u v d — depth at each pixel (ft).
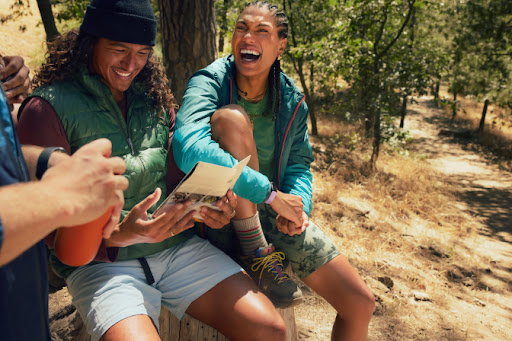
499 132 78.59
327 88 50.08
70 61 6.19
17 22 47.19
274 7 7.64
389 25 42.83
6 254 2.34
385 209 27.25
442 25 56.39
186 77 16.35
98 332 5.52
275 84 7.93
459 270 21.65
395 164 43.52
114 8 5.98
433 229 27.22
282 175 8.35
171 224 5.74
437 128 82.53
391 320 14.47
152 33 6.34
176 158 6.81
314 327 12.37
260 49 7.39
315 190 26.61
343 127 56.85
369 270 17.78
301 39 48.32
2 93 3.17
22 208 2.33
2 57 6.42
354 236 21.25
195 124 6.84
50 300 10.09
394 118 46.60
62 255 4.15
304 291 13.96
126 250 6.42
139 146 6.66
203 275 6.55
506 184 52.95
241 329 6.14
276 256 7.20
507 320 17.12
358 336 7.50
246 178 6.49
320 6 45.50
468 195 44.57
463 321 15.99
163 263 6.70
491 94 60.59
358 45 39.11
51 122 5.94
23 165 3.22
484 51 56.49
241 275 6.61
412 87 39.81
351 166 36.63
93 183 2.68
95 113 6.27
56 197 2.49
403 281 18.10
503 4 52.16
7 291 2.91
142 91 6.89
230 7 40.29
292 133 8.21
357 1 39.32
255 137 8.11
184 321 7.67
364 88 41.01
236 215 7.02
